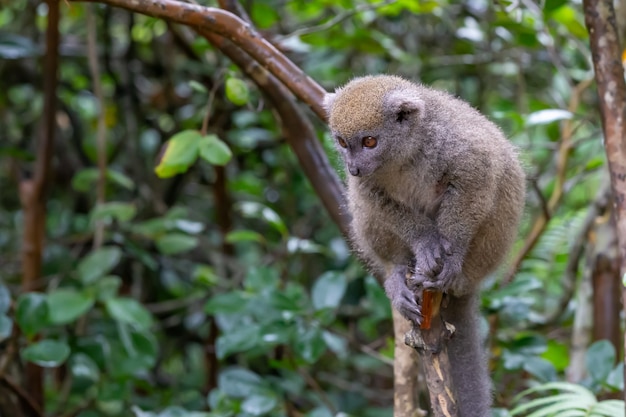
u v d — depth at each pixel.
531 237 5.52
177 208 7.05
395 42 7.82
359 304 7.18
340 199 4.82
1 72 7.98
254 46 4.15
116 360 5.64
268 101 5.16
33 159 6.68
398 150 4.30
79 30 8.52
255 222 8.28
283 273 6.98
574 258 5.89
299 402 6.92
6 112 8.44
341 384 6.95
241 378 5.23
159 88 8.20
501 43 7.73
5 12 8.17
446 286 4.05
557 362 5.82
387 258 4.60
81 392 6.18
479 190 4.13
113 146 8.38
